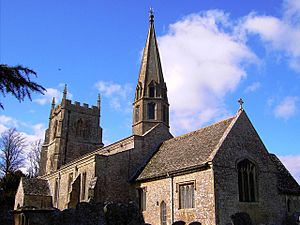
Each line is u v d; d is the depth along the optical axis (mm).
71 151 62906
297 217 28875
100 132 67062
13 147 68312
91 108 67562
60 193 46594
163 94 44875
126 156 38281
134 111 44781
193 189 28641
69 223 19422
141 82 44938
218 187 26969
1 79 11703
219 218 26156
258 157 30625
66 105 64812
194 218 27781
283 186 32125
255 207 28672
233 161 28750
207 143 31266
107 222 18750
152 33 48688
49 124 70000
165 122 43781
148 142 40594
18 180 57125
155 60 46375
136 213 19672
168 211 30656
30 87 12172
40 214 20172
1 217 24969
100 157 36594
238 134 30297
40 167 66875
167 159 34844
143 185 34906
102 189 35531
